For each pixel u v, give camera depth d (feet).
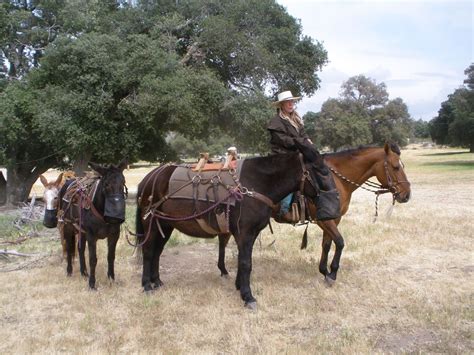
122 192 21.26
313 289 22.56
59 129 53.52
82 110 55.72
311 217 23.41
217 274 25.70
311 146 19.53
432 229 37.06
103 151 60.03
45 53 57.41
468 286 22.82
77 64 56.75
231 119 67.26
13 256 30.04
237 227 20.15
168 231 23.47
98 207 21.89
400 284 23.12
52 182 26.61
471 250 30.14
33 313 20.20
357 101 240.32
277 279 24.29
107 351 16.22
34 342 17.04
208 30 62.03
